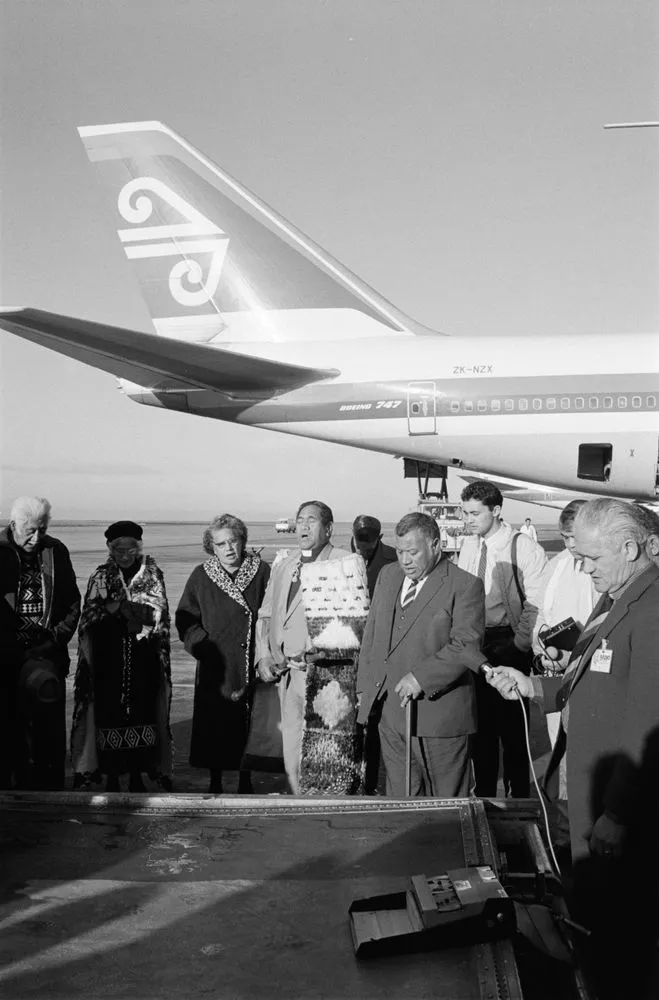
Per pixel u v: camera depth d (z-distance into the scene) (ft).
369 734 15.61
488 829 7.64
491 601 17.04
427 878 6.32
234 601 17.01
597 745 8.23
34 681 14.40
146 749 16.57
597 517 8.29
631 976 7.44
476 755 17.06
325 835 7.65
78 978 5.37
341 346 42.34
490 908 5.76
